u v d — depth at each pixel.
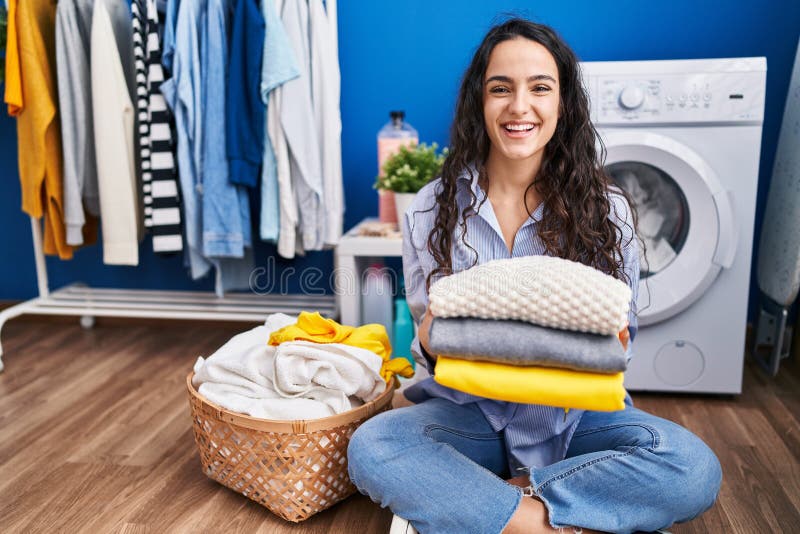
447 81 2.29
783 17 2.12
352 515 1.35
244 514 1.35
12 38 1.95
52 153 2.05
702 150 1.79
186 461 1.56
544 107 1.09
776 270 1.99
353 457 1.17
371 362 1.32
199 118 1.97
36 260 2.45
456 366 0.97
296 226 2.10
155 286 2.62
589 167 1.19
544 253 1.19
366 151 2.38
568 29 2.21
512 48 1.09
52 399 1.92
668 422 1.20
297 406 1.28
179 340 2.45
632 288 1.23
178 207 2.01
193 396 1.38
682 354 1.89
